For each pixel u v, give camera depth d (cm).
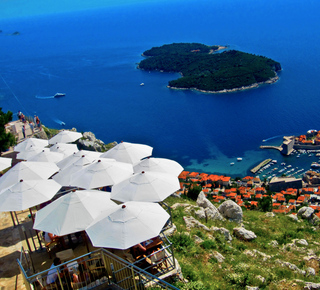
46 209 1405
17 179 1986
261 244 2370
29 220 2003
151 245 1389
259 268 1912
